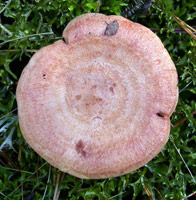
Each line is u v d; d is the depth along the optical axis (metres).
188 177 0.27
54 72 0.22
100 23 0.22
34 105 0.22
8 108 0.25
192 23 0.28
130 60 0.22
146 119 0.23
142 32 0.22
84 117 0.23
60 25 0.26
